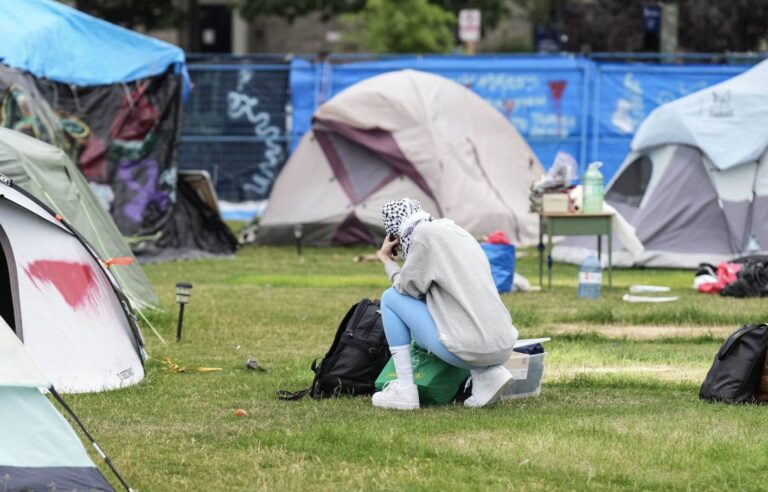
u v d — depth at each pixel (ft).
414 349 88.63
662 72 282.36
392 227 88.79
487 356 84.58
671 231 202.90
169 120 213.87
